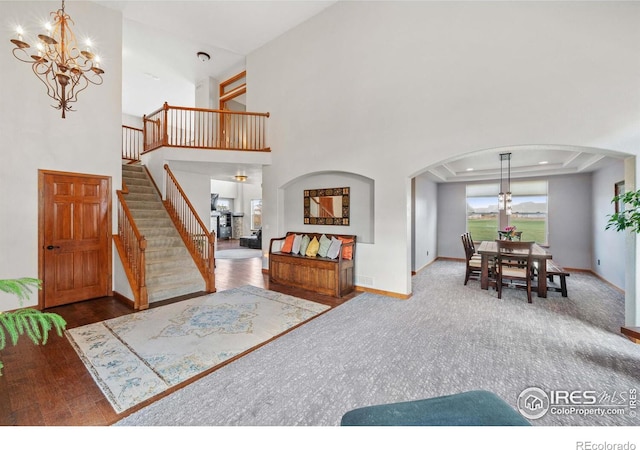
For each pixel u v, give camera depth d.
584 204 6.27
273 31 5.88
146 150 6.42
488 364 2.47
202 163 6.03
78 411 1.87
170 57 7.06
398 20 4.34
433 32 4.02
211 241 4.73
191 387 2.15
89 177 4.34
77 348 2.74
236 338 2.99
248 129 6.79
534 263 5.08
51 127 3.99
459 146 3.82
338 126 5.06
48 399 1.99
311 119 5.46
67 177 4.13
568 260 6.46
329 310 3.87
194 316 3.60
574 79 3.12
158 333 3.09
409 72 4.24
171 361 2.52
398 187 4.39
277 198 6.15
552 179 6.66
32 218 3.81
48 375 2.29
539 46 3.30
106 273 4.48
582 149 3.20
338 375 2.32
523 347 2.77
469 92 3.74
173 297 4.41
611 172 5.18
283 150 5.97
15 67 3.68
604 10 2.99
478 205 7.74
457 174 7.39
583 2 3.08
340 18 5.00
